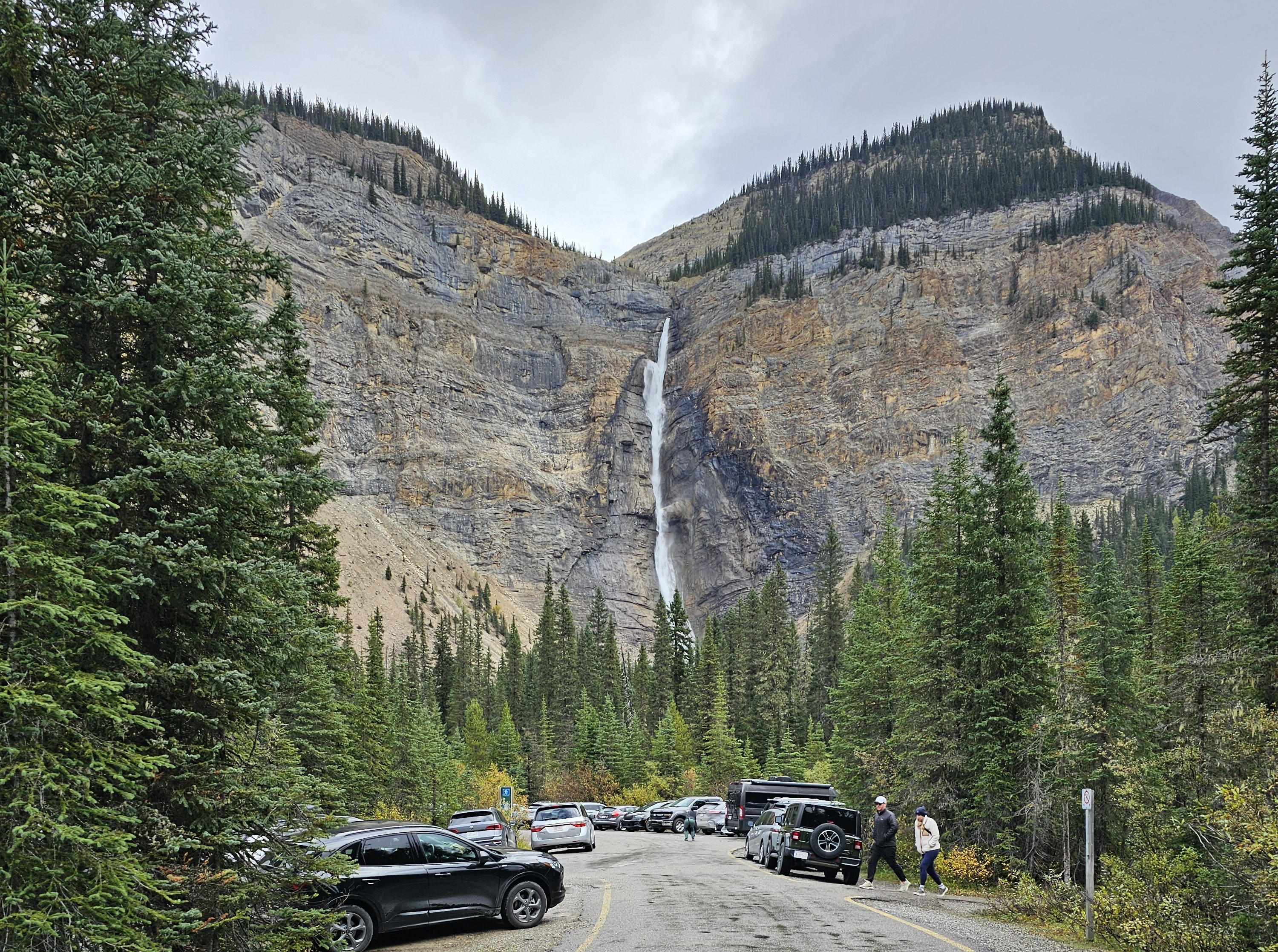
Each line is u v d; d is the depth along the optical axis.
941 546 28.34
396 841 13.04
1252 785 12.30
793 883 19.31
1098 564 35.28
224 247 9.44
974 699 24.20
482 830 25.70
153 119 9.41
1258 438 19.25
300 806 8.91
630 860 27.16
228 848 8.23
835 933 12.20
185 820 8.22
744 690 89.25
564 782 79.50
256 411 9.43
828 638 81.44
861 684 35.03
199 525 8.31
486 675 124.69
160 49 8.89
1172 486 185.88
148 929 7.38
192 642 8.59
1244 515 19.42
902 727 27.91
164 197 9.02
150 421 8.47
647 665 113.94
